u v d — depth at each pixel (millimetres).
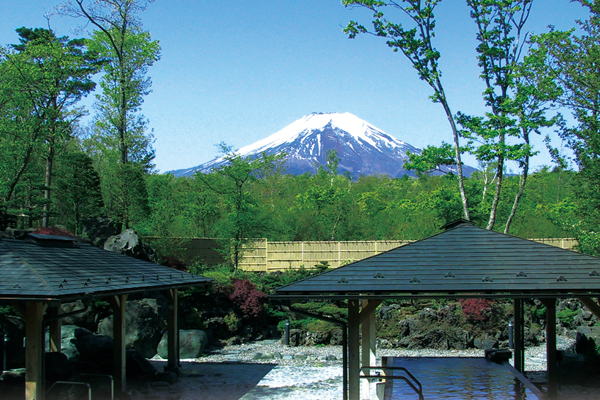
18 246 11992
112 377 12242
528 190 56625
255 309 23859
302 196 55219
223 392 13875
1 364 14695
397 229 43531
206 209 40062
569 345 20906
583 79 25266
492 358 16453
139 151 33594
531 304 24375
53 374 12008
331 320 10594
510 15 26672
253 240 31031
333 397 13281
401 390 12672
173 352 15977
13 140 31812
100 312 19453
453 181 59906
